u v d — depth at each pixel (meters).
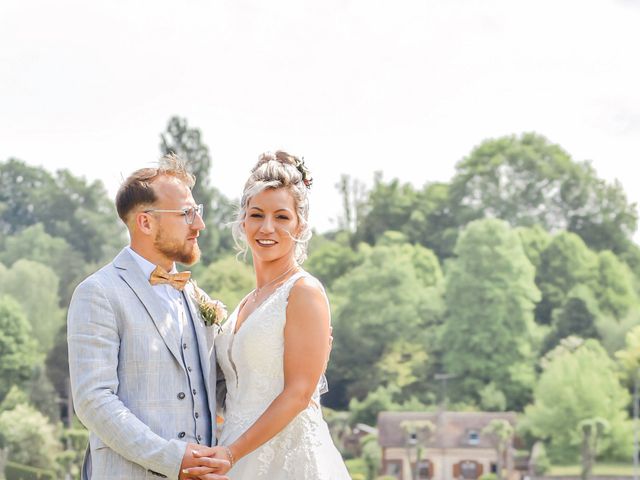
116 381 4.81
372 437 60.94
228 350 5.21
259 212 5.19
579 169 70.69
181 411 4.91
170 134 74.75
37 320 65.06
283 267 5.29
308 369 5.11
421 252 67.88
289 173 5.22
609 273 66.06
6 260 71.19
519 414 61.47
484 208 71.19
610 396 59.81
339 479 5.25
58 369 64.31
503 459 59.09
